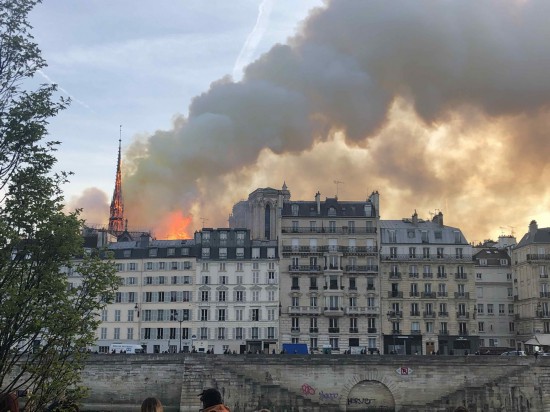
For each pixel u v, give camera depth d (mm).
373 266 127188
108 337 126375
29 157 31375
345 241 128250
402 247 128875
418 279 127062
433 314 125500
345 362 95000
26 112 31156
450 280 127500
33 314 29703
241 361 93625
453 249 128875
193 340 124750
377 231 128500
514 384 92125
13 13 31578
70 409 27750
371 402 95375
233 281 126812
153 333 125688
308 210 130000
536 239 133125
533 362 93375
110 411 92812
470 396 92375
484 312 139000
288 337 124188
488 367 94438
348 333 124375
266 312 125375
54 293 30797
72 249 31641
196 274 127062
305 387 94000
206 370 91188
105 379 93875
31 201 31453
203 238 130875
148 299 127188
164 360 93812
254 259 127000
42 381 30062
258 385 91250
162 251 129750
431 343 124750
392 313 125250
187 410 89812
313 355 94812
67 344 31047
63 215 31984
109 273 33094
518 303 137125
